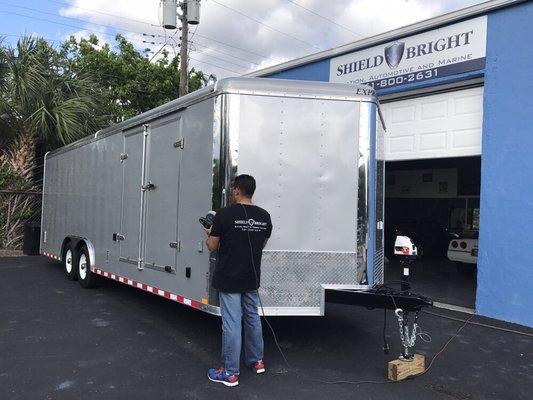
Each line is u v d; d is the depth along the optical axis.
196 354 5.22
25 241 13.02
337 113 5.01
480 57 7.46
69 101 14.43
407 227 13.83
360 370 4.84
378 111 5.28
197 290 5.20
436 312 7.45
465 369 4.98
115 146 7.47
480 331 6.42
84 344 5.52
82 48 23.42
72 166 9.56
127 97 23.73
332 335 6.00
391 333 6.18
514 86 7.00
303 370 4.80
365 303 4.84
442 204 15.32
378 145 5.29
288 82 5.00
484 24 7.41
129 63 24.22
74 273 9.20
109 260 7.59
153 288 6.14
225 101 4.89
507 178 7.01
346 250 5.00
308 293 4.93
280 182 4.93
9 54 14.05
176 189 5.69
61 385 4.35
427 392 4.36
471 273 10.98
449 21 7.80
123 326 6.27
